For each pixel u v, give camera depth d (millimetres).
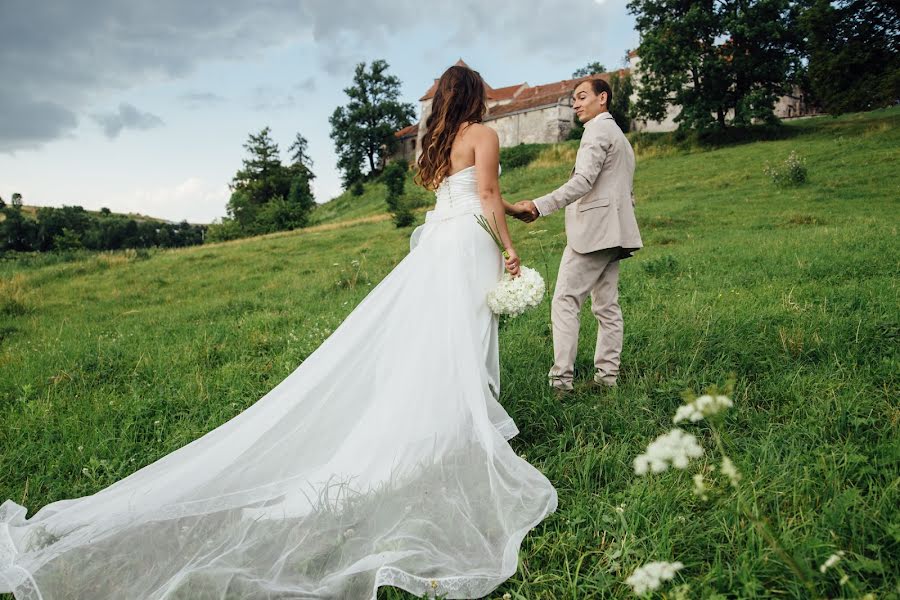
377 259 14609
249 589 2078
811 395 3225
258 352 5961
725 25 35562
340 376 2951
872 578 1860
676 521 2258
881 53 26734
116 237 71000
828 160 20562
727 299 5648
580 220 3746
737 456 2600
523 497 2508
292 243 20844
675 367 4074
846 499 2129
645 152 36438
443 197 3236
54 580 2201
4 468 3369
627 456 2898
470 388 2809
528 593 2049
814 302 5145
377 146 77875
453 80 3178
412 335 2971
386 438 2752
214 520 2521
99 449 3557
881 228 9234
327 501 2479
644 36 39094
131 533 2432
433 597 2064
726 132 36156
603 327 3893
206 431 3777
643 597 1876
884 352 3711
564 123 57344
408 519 2389
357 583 2102
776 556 1920
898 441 2488
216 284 13250
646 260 8461
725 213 14734
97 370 5465
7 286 13375
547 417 3398
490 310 3168
